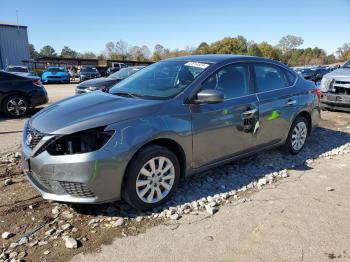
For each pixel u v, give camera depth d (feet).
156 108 12.01
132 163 11.32
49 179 10.89
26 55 145.59
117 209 12.14
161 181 12.17
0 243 10.13
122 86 14.99
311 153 18.93
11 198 12.92
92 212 11.91
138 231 10.80
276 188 14.17
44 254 9.63
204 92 12.58
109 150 10.75
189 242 10.27
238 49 279.28
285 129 17.06
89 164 10.50
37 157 10.93
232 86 14.47
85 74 104.99
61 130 10.73
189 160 12.92
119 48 286.05
